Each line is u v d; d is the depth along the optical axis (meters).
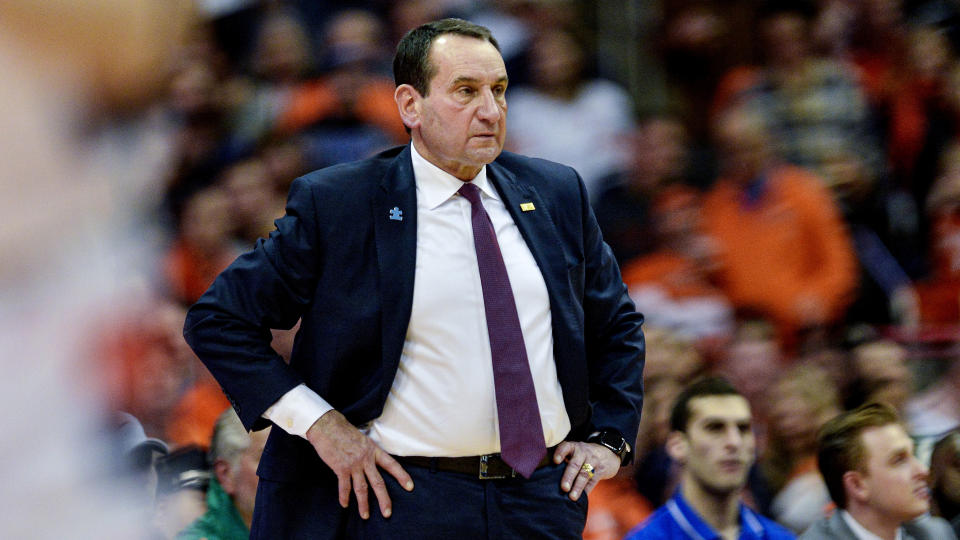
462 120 7.76
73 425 2.18
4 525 2.16
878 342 15.34
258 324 7.72
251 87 20.59
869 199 21.48
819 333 19.23
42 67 1.92
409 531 7.54
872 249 21.05
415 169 8.09
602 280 8.67
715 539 11.12
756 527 11.44
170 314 14.23
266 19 21.22
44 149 2.00
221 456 10.29
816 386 14.64
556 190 8.55
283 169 19.41
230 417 10.48
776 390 14.69
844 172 21.33
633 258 20.11
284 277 7.74
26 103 1.95
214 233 18.20
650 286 19.52
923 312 21.19
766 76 22.58
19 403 2.13
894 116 23.09
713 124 23.03
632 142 21.23
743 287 19.56
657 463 13.68
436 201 8.00
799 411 14.27
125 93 1.96
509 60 21.91
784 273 19.59
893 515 10.40
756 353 16.19
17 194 2.00
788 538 11.48
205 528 10.15
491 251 7.93
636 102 24.17
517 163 8.61
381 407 7.72
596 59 24.09
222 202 18.48
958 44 24.31
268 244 7.82
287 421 7.62
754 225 19.86
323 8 21.78
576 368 8.13
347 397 7.89
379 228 7.84
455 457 7.71
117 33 1.90
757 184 20.09
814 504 13.44
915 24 24.31
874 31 24.12
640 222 20.38
